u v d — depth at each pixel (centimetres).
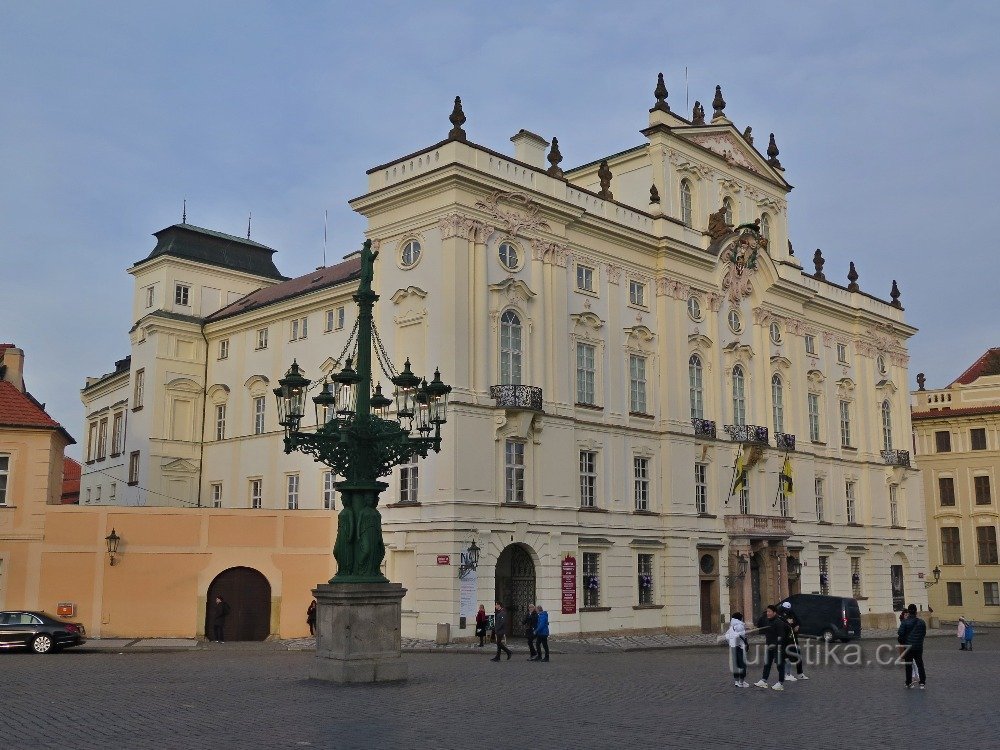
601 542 4972
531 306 4841
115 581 4469
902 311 7838
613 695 2419
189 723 1861
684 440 5503
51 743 1634
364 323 2658
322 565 4734
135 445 6606
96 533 4469
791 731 1861
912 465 7550
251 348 6300
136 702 2153
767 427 6144
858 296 7331
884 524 7219
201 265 7006
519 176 4866
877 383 7419
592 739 1739
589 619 4862
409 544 4509
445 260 4559
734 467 5803
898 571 7381
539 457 4738
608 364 5194
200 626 4525
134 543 4516
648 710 2141
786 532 6009
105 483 7294
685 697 2400
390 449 2625
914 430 9025
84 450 8056
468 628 4341
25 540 4350
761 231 6631
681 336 5603
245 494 6125
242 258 7306
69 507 4444
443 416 2772
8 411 4409
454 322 4494
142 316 7012
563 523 4797
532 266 4875
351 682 2491
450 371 4466
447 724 1880
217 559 4597
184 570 4556
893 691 2578
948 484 8819
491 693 2400
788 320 6519
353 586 2530
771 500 6097
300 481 5716
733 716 2061
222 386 6481
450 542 4341
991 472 8606
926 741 1761
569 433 4897
